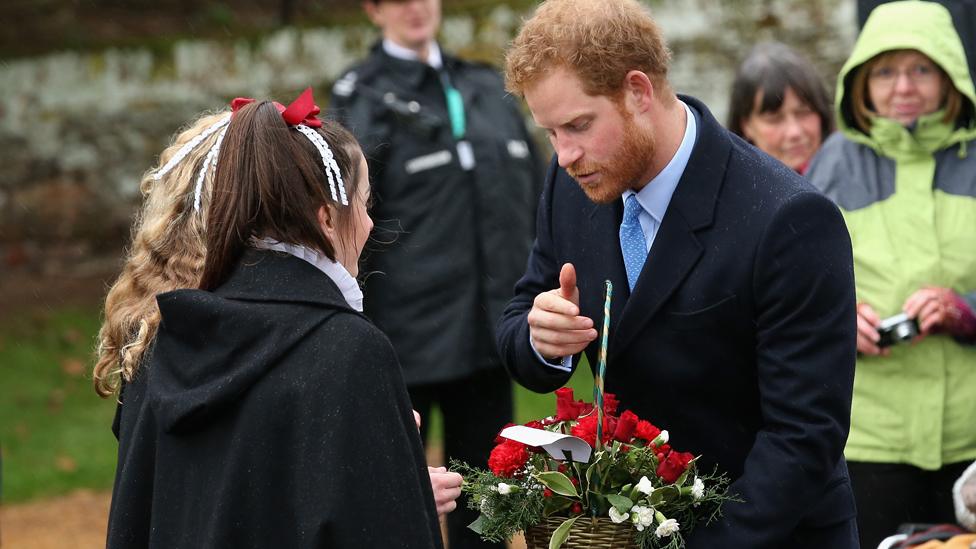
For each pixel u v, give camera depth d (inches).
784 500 390.3
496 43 1547.7
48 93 1641.2
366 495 337.1
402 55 778.8
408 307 748.6
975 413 580.7
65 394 1320.1
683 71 1504.7
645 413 425.7
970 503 512.1
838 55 1465.3
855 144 626.5
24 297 1546.5
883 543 517.7
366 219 388.2
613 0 394.6
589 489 395.9
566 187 453.7
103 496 1095.0
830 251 393.7
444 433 770.8
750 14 1489.9
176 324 356.2
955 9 645.9
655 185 412.5
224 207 363.3
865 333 579.2
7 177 1632.6
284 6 1720.0
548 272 463.8
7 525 1018.7
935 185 603.5
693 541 398.6
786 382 393.4
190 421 348.5
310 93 380.8
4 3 1737.2
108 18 1791.3
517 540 819.4
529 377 442.6
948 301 570.6
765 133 700.0
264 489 341.1
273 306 353.1
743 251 398.3
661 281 408.5
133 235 444.1
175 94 1638.8
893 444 585.6
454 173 764.0
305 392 343.3
